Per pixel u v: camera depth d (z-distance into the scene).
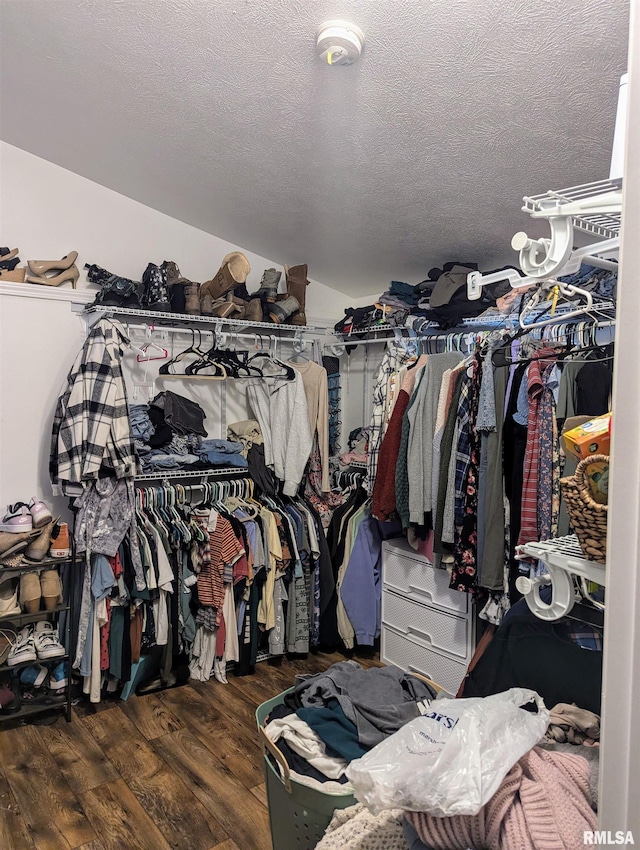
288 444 3.14
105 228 2.99
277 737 1.38
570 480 0.78
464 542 2.21
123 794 2.01
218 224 3.20
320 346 3.65
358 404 3.87
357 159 2.24
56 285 2.79
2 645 2.43
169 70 1.95
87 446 2.52
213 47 1.79
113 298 2.73
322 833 1.23
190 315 2.96
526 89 1.65
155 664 2.76
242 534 2.83
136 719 2.49
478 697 1.15
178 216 3.19
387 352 2.94
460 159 2.07
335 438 3.80
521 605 1.19
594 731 0.96
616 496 0.52
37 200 2.80
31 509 2.56
